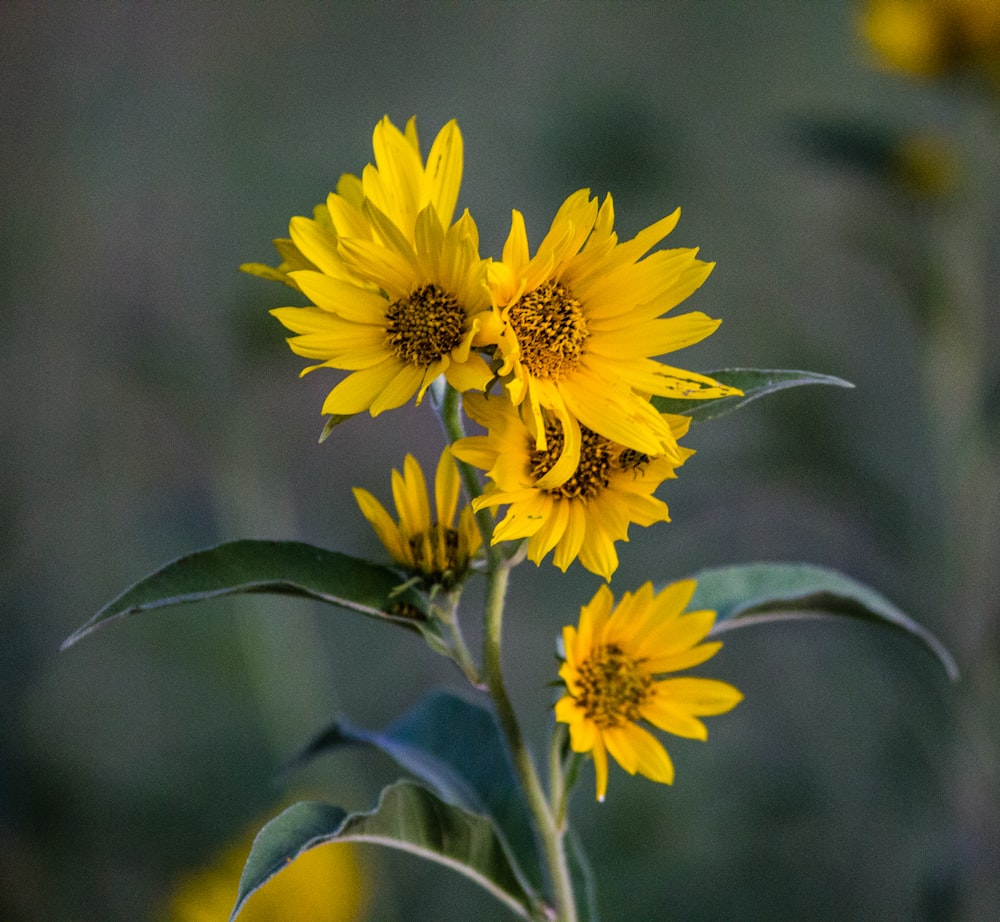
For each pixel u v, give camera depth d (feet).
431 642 2.72
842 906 4.51
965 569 4.15
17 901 4.61
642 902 4.52
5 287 5.35
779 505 4.98
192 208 4.67
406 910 4.37
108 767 4.94
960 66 4.31
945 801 4.37
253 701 4.97
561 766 2.77
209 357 4.36
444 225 2.67
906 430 4.29
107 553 5.30
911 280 4.20
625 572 5.34
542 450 2.60
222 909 4.08
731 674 5.23
